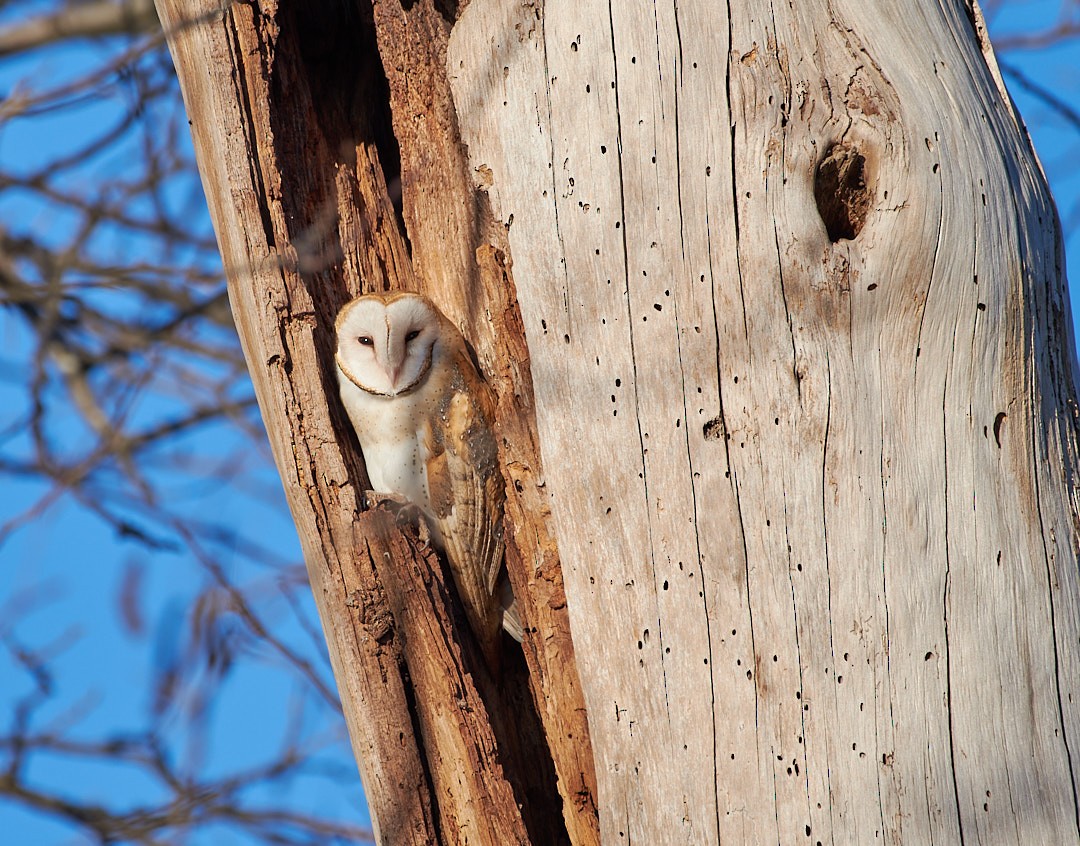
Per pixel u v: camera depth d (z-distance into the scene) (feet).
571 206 20.56
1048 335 19.22
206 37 23.77
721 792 18.62
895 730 17.63
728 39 19.39
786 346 18.63
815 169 18.80
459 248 24.91
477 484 25.38
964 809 17.37
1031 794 17.43
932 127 18.58
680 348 19.44
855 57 18.98
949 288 18.21
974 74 19.79
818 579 18.21
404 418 25.39
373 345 25.30
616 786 19.81
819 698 18.01
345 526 22.86
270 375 23.48
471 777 21.65
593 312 20.29
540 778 23.35
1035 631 17.95
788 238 18.71
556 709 21.39
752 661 18.53
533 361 21.03
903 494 18.06
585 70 20.48
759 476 18.70
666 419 19.51
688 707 19.03
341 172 26.12
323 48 26.13
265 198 23.85
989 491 18.15
